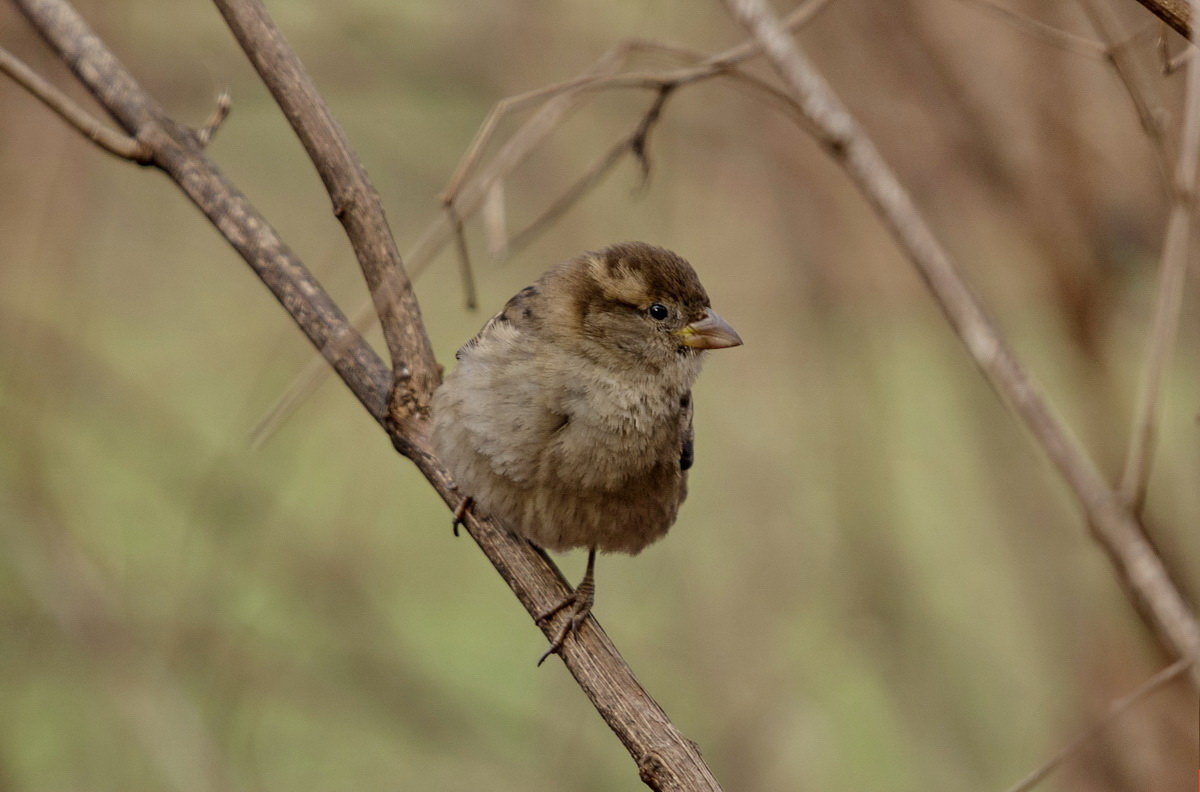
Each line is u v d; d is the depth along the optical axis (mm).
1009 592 13008
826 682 13109
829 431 12750
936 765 12664
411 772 12875
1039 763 11789
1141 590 4980
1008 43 10719
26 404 11539
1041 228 10852
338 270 12484
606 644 6508
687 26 12383
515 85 12688
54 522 11305
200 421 13180
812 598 12781
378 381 7086
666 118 12461
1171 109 9422
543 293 7582
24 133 11664
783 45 6344
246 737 11727
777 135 12273
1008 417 11828
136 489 12820
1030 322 12031
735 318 12719
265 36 6770
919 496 13727
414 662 12930
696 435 13055
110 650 10883
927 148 11211
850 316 12625
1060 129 10742
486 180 6836
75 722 11203
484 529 7152
